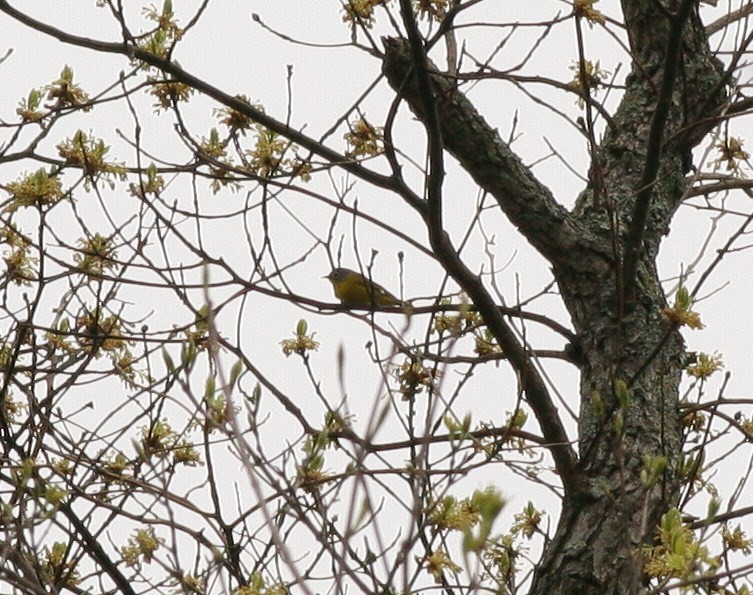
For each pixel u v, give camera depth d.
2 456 9.84
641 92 12.63
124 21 10.85
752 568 6.59
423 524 7.61
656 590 6.89
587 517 10.20
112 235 11.40
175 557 6.75
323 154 11.05
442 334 11.46
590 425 10.81
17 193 10.25
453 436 6.21
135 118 10.59
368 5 10.70
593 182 12.17
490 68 11.23
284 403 10.01
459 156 11.41
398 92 10.45
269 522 5.22
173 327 11.15
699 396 10.92
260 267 11.00
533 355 10.37
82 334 10.59
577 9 10.30
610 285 11.34
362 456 5.23
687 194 11.62
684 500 9.80
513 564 9.85
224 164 11.08
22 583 7.25
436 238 10.38
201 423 9.15
